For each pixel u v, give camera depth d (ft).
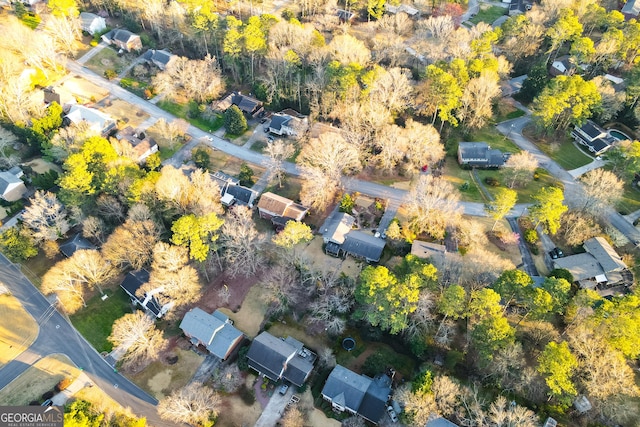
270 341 290.15
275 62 467.52
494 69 441.27
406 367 285.02
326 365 288.10
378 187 398.83
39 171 411.34
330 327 296.71
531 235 346.74
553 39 489.67
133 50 538.06
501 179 405.18
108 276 325.01
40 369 288.10
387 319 270.67
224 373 285.64
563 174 409.49
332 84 429.38
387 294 265.75
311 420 267.39
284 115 460.96
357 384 268.00
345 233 350.23
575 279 319.47
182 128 449.06
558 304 276.00
